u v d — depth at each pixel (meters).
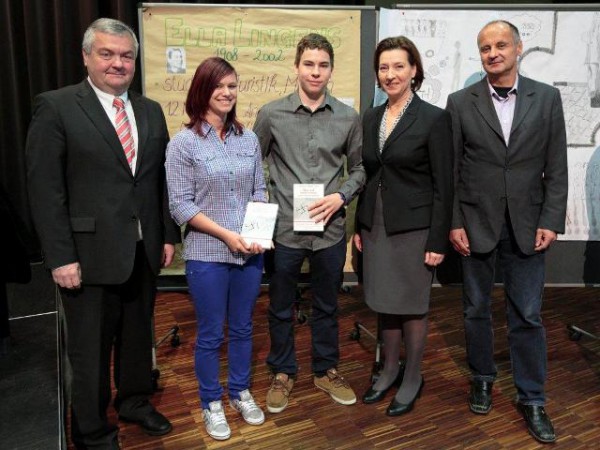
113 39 1.76
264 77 3.02
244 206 2.08
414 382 2.37
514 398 2.49
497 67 2.06
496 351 2.97
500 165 2.12
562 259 2.96
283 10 2.92
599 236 2.94
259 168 2.17
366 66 2.91
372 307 2.24
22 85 3.77
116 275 1.86
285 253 2.25
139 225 1.93
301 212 2.15
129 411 2.23
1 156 3.79
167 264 2.13
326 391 2.50
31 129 1.77
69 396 2.44
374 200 2.20
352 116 2.23
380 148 2.17
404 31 2.78
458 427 2.26
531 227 2.13
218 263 2.05
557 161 2.13
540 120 2.08
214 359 2.17
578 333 3.07
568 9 2.74
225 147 2.04
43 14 3.67
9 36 3.64
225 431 2.17
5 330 2.47
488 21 2.76
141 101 1.98
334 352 2.49
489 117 2.11
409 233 2.15
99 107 1.82
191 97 2.00
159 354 2.92
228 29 2.96
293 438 2.19
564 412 2.37
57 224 1.77
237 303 2.17
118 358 2.17
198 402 2.45
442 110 2.11
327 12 2.90
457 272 2.79
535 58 2.79
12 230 2.40
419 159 2.09
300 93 2.18
